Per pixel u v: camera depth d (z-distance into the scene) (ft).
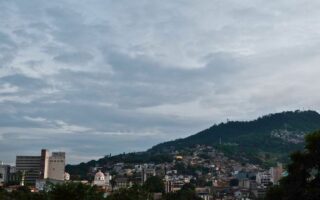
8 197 347.97
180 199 647.15
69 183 264.31
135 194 375.25
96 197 296.30
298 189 189.67
